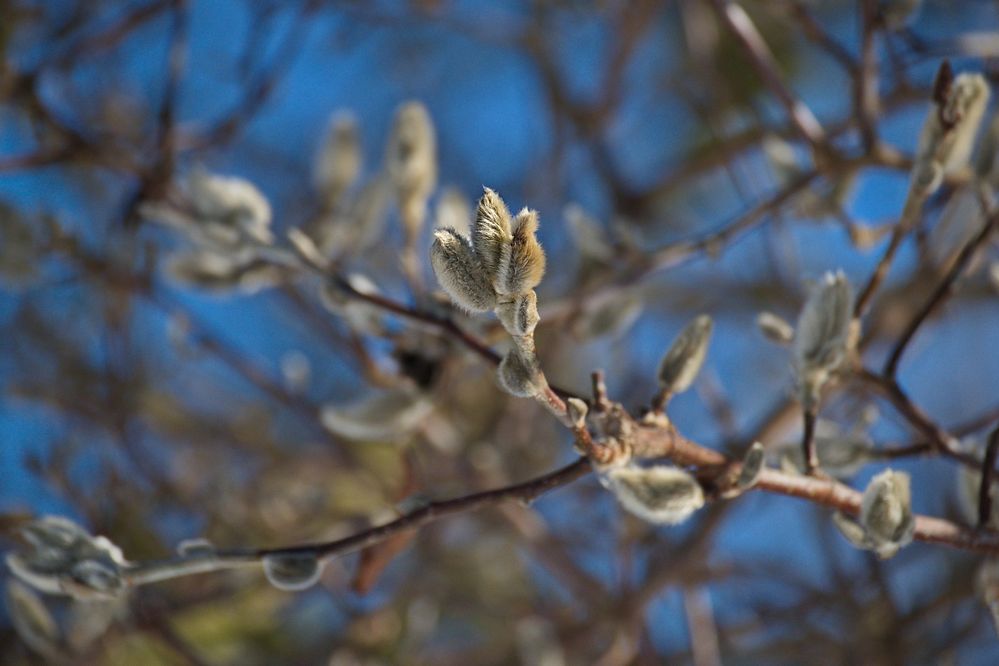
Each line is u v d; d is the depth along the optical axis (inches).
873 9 33.9
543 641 39.8
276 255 31.0
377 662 40.9
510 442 43.3
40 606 33.7
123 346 39.7
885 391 29.5
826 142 34.5
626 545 39.4
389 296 32.1
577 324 33.8
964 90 28.2
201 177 31.7
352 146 33.8
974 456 29.7
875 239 34.4
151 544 40.0
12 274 34.9
